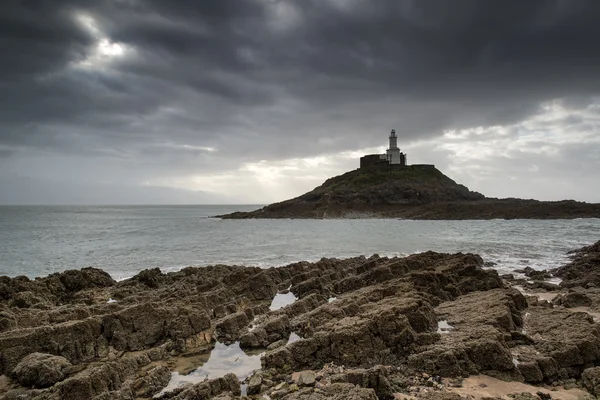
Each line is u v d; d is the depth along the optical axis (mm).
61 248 60375
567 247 56719
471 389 13445
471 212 131125
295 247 59562
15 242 69125
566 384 13906
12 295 24969
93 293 27734
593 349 14961
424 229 92125
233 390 13547
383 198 151625
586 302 23656
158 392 14148
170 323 18688
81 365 15797
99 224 122000
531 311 22109
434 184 162500
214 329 19562
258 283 28172
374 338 16188
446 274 28094
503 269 39656
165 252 54750
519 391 13359
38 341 15883
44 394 12812
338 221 130125
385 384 13078
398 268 30469
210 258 49000
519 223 107188
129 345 17750
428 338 16359
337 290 29094
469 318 19625
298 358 15859
